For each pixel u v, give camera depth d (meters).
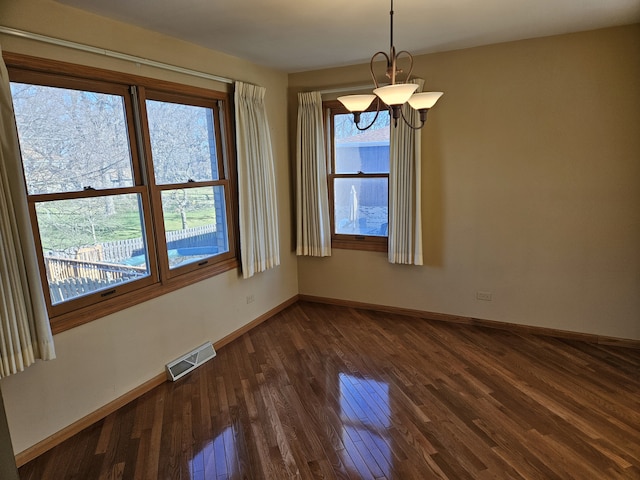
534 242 3.69
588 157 3.38
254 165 3.87
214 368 3.34
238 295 3.94
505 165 3.68
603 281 3.50
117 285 2.83
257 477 2.14
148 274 3.06
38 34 2.25
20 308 2.13
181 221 3.35
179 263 3.35
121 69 2.73
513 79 3.52
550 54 3.36
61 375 2.46
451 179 3.90
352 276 4.62
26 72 2.26
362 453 2.29
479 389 2.91
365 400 2.81
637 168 3.25
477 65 3.62
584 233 3.50
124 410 2.78
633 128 3.22
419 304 4.31
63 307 2.48
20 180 2.12
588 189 3.43
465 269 4.02
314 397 2.87
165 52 3.03
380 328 4.07
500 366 3.23
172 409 2.78
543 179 3.56
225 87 3.64
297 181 4.52
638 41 3.09
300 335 3.95
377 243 4.39
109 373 2.74
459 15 2.77
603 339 3.57
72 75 2.47
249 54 3.63
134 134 2.91
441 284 4.16
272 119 4.30
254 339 3.89
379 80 4.05
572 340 3.67
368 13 2.66
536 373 3.11
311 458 2.27
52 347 2.27
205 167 3.56
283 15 2.65
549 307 3.74
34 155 2.34
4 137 2.05
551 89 3.41
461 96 3.73
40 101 2.35
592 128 3.34
